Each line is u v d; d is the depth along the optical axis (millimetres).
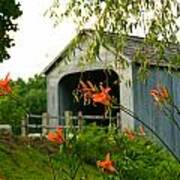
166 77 24328
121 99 23844
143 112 23672
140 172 6609
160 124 24000
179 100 24938
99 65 24484
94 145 9000
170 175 6824
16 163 17922
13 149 18891
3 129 20281
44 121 23469
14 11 22734
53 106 27188
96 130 11203
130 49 23438
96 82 27797
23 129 22391
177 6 11109
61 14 11562
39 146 19109
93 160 14586
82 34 11594
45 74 27281
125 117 23500
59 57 26312
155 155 7020
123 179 6473
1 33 22641
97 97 6031
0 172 17047
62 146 6801
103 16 11109
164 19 11055
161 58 11414
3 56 22656
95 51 11242
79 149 6922
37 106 49781
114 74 26422
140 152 6871
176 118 24438
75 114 27766
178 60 11367
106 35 11195
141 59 11398
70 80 27438
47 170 17812
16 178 16969
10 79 6664
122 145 6992
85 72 26375
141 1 11055
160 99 6289
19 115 22688
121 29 11055
